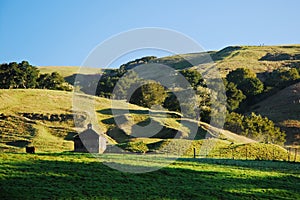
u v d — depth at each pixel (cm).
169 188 4703
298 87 14500
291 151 8888
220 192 4719
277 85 14975
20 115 10194
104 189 4512
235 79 14975
